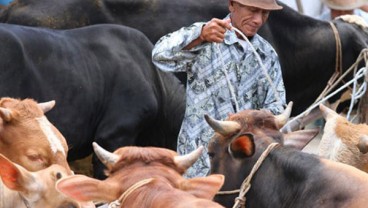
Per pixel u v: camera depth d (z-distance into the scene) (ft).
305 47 49.96
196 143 34.19
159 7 47.03
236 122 29.43
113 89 40.63
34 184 25.99
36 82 38.06
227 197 28.84
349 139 31.83
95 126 40.52
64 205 26.25
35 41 38.52
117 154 24.91
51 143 28.91
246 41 34.14
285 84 50.47
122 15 46.55
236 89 34.19
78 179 24.11
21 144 28.78
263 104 34.50
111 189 24.12
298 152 27.84
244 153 28.50
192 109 34.30
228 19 33.27
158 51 33.99
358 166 31.60
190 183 24.56
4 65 37.11
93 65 40.29
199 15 47.32
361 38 50.60
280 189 27.53
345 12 56.03
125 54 41.14
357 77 40.06
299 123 37.96
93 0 46.19
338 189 26.20
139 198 23.70
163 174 24.40
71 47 39.86
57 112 38.58
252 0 33.99
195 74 34.24
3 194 26.91
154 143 42.37
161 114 42.06
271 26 49.44
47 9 45.52
